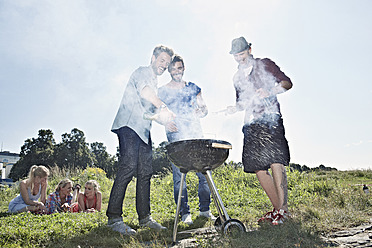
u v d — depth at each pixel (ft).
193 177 19.67
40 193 14.03
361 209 10.11
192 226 9.24
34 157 115.55
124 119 9.21
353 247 5.79
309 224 7.59
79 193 13.71
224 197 14.79
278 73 8.98
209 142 7.12
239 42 9.36
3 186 25.94
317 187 16.67
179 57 11.77
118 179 8.87
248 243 5.92
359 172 25.86
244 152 9.00
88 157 127.85
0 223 8.71
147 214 9.21
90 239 7.57
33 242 7.18
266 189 8.91
